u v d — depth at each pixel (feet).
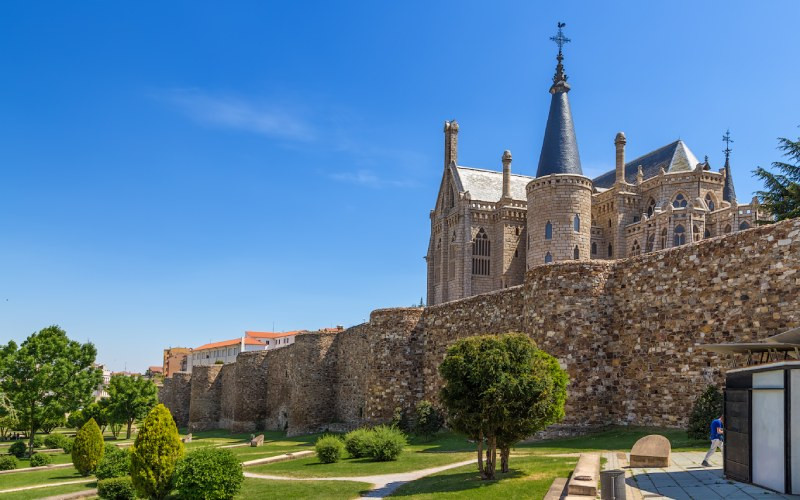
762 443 56.39
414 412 151.23
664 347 98.58
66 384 206.69
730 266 89.97
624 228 300.61
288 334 583.99
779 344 61.77
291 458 126.82
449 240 347.77
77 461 134.00
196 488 79.66
